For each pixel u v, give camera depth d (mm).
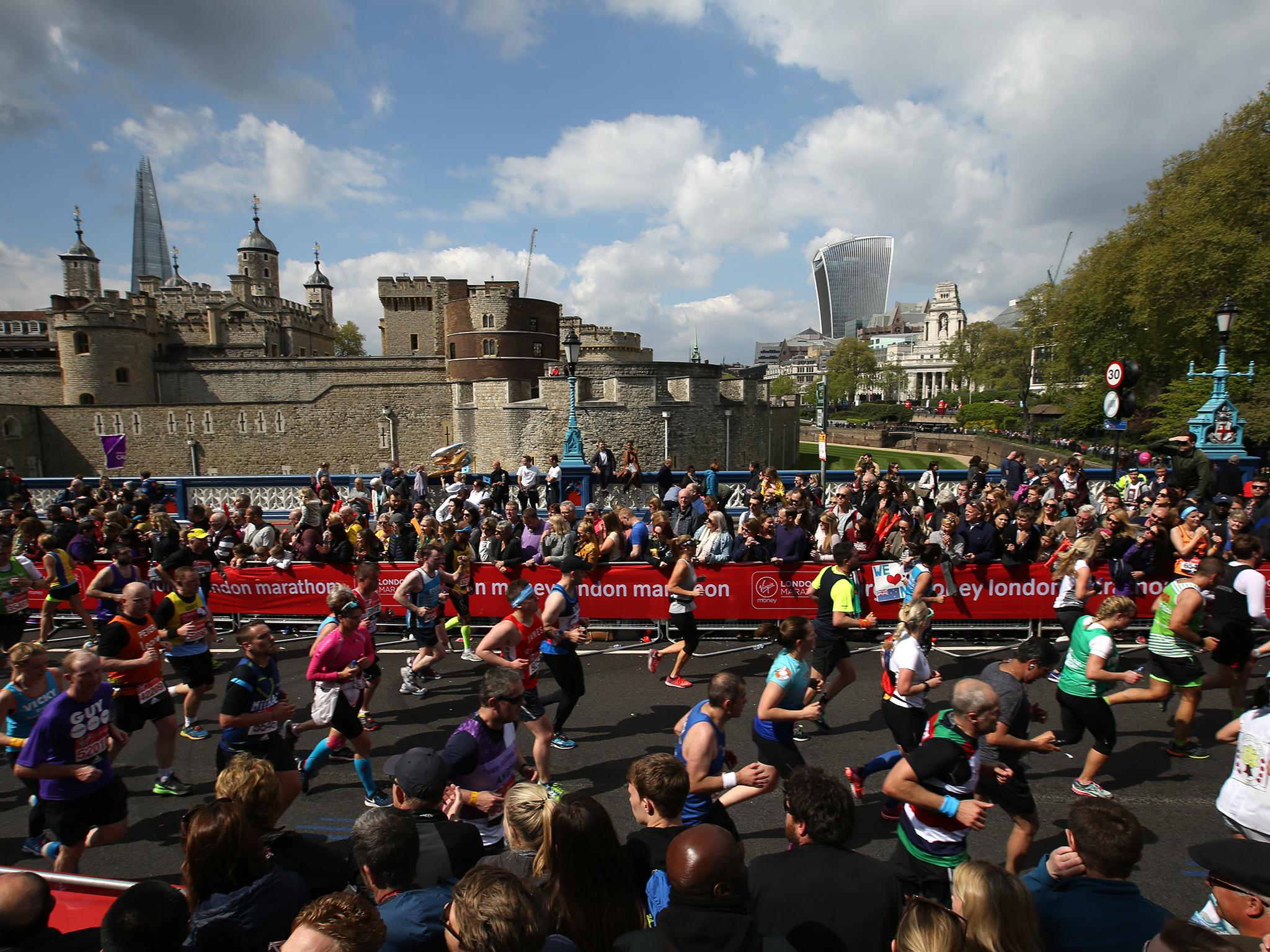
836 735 7816
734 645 10805
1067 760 7238
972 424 87688
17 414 52719
